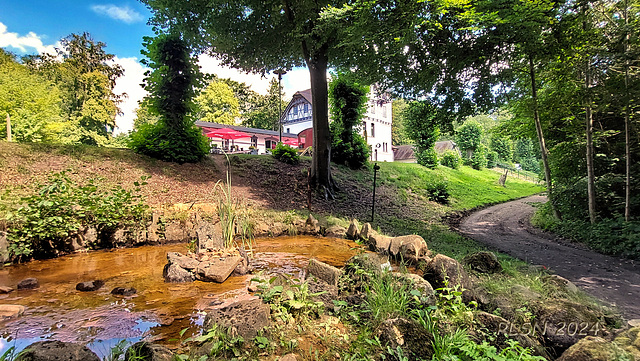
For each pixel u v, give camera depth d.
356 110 19.58
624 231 8.45
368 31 9.60
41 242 5.45
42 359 1.88
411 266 5.76
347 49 10.95
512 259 6.55
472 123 40.97
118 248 6.30
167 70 12.02
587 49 9.49
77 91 31.66
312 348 2.44
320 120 13.75
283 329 2.64
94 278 4.43
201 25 12.94
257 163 14.95
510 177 38.81
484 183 29.17
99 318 3.10
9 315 3.07
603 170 11.59
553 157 13.03
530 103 11.90
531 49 9.92
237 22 12.77
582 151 11.82
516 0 7.96
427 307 2.91
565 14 9.52
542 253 7.89
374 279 3.55
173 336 2.73
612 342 2.33
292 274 4.71
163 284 4.20
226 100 47.84
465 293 3.48
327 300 3.21
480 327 2.76
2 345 2.54
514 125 15.11
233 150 29.27
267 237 7.97
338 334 2.67
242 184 12.42
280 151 16.42
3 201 5.98
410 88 13.38
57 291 3.87
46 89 22.16
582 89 10.09
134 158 11.19
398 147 52.91
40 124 17.42
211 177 12.09
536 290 3.94
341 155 19.30
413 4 8.61
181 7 11.64
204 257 4.95
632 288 5.07
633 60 8.95
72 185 8.20
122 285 4.14
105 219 6.15
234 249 5.48
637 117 9.95
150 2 11.96
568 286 4.19
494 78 11.30
